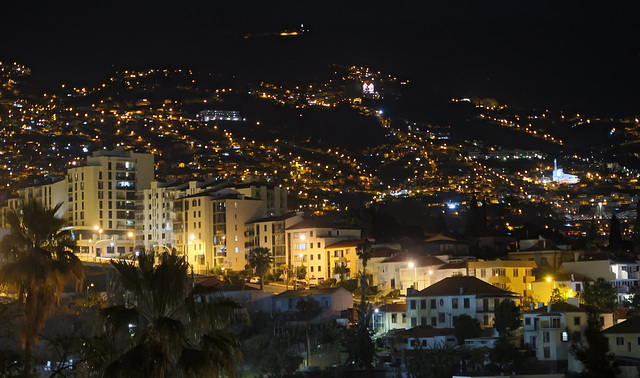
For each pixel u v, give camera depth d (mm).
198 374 48719
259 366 151125
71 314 121625
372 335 181125
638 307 188375
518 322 169875
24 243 62469
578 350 62906
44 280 61156
